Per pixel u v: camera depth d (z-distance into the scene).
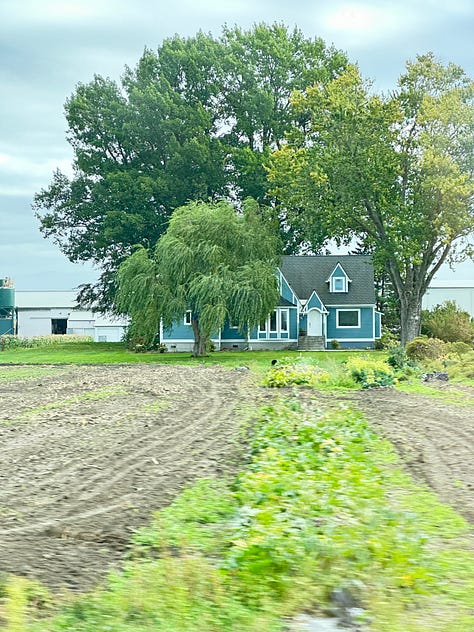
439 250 55.75
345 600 6.77
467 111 52.09
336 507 9.24
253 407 22.72
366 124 53.06
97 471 12.84
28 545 8.70
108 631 6.22
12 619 6.40
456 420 19.58
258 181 74.19
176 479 12.11
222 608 6.67
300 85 78.38
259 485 10.37
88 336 87.12
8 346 73.06
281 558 7.43
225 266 53.22
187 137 74.00
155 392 27.89
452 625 6.31
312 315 67.62
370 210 55.28
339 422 17.48
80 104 75.69
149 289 53.53
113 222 72.62
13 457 14.20
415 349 42.88
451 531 9.02
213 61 77.31
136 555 8.27
